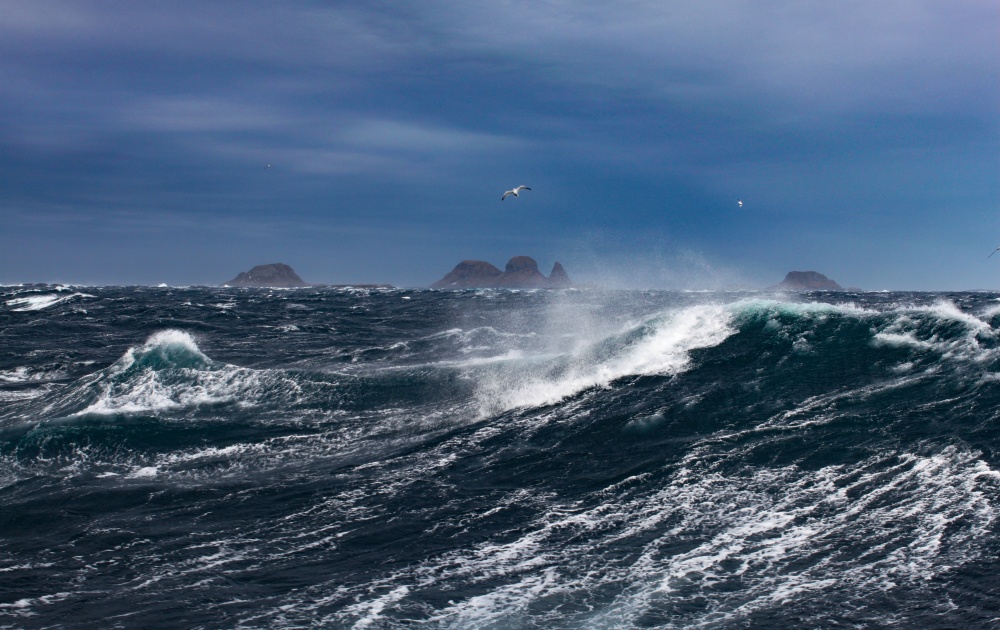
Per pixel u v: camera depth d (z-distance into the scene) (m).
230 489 13.52
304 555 10.45
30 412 20.09
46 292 93.06
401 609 8.70
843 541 10.19
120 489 13.59
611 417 17.03
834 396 17.06
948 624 7.94
